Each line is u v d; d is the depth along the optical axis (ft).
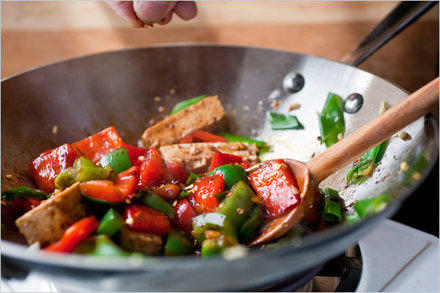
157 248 0.91
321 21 1.68
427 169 0.88
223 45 1.36
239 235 0.96
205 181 1.02
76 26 1.72
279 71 1.33
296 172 1.00
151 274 0.72
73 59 1.28
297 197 0.96
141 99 1.36
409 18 1.16
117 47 1.75
